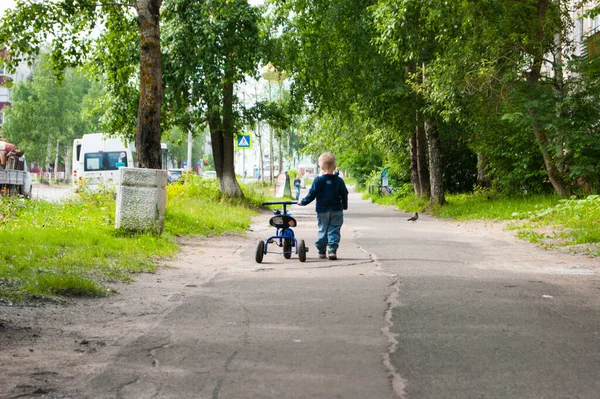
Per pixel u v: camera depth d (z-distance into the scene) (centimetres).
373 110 3422
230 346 619
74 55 2134
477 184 3991
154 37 1758
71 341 642
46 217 1766
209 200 3322
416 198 3975
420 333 668
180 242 1644
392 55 2875
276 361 565
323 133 5181
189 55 3036
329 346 616
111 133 3378
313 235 1991
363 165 7494
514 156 3125
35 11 2002
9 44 2053
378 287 966
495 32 2388
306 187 9744
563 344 624
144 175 1556
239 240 1847
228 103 3438
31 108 10362
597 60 2394
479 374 526
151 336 661
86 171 4488
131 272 1113
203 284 1013
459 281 1024
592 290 941
